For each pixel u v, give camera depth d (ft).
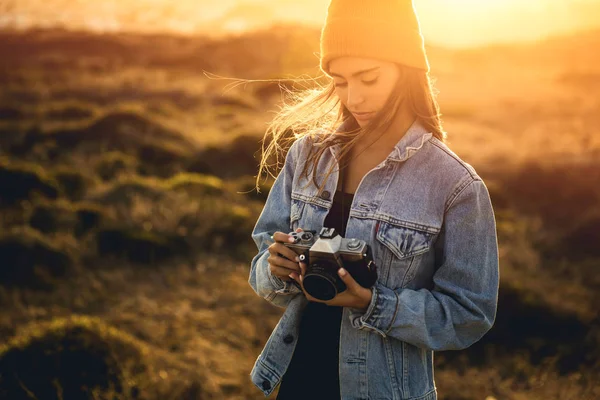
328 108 5.62
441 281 4.99
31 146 43.32
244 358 15.90
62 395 11.83
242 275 21.65
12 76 80.84
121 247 22.66
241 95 70.08
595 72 107.76
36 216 24.64
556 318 17.80
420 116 5.09
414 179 4.99
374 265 4.74
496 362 16.07
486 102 78.23
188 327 17.54
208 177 33.35
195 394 13.30
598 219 27.17
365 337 5.11
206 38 129.29
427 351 5.42
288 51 110.22
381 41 4.64
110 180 33.65
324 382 5.27
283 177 5.89
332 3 4.84
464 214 4.89
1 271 19.71
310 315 5.44
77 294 19.30
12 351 12.17
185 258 22.81
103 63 99.86
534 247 26.58
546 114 69.62
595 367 15.37
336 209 5.32
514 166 39.50
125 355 13.10
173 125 49.80
